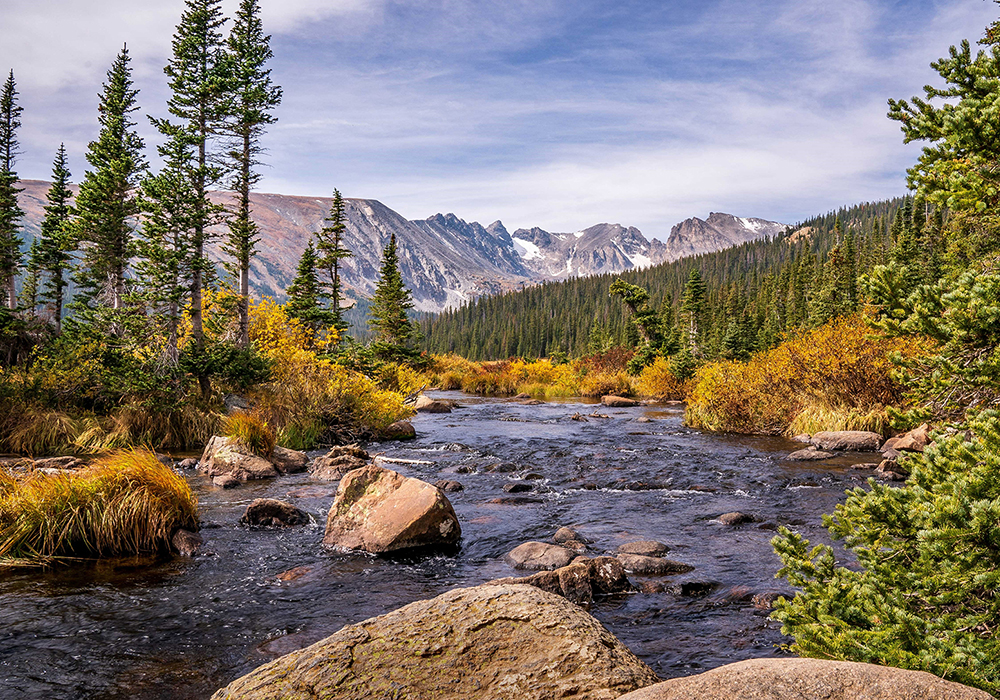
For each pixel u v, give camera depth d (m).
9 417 14.81
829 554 3.84
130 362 17.39
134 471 8.38
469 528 9.41
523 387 44.47
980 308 3.61
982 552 3.09
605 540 8.77
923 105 4.28
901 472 12.61
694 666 5.11
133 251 17.73
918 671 2.39
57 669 4.96
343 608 6.37
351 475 9.28
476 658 3.24
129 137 26.73
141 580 7.00
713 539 8.76
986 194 3.88
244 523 9.34
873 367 17.30
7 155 35.41
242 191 23.38
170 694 4.62
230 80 21.58
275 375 20.59
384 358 37.03
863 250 80.75
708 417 22.36
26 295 32.59
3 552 7.30
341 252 39.06
